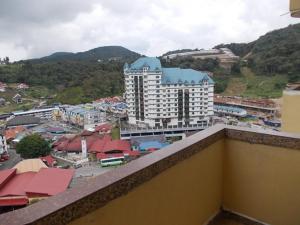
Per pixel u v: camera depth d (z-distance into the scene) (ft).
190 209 6.05
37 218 2.81
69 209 3.14
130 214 4.20
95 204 3.50
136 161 4.69
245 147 6.89
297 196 6.19
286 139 6.15
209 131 6.87
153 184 4.69
